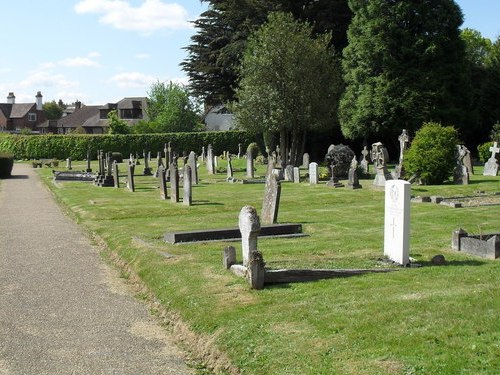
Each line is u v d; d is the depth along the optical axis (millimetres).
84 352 8672
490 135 50094
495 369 6574
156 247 15094
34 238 17984
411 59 47844
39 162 63688
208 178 39438
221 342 8602
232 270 11805
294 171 34562
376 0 47938
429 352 7160
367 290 9961
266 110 45062
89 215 22609
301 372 7230
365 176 36719
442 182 30562
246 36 54938
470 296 9148
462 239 13625
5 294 11648
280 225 16656
